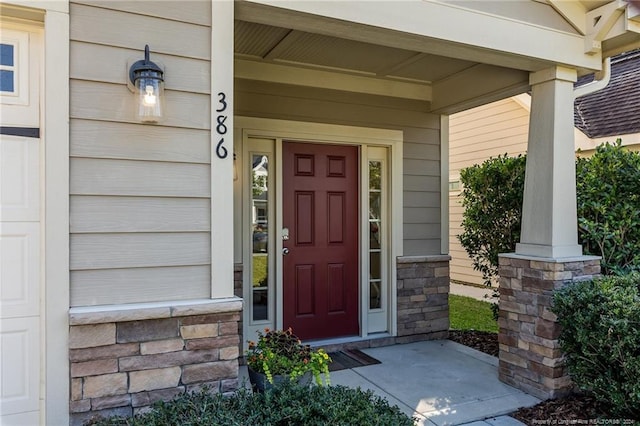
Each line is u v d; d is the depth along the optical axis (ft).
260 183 13.56
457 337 15.99
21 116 6.67
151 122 7.02
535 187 11.28
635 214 11.28
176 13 7.26
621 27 10.52
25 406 6.68
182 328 7.05
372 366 12.72
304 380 8.45
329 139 14.10
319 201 14.32
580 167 12.80
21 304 6.68
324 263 14.39
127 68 6.94
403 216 15.35
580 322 9.23
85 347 6.52
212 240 7.41
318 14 8.18
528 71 11.64
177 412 6.35
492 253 15.01
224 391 7.27
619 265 11.57
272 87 13.35
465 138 28.68
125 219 6.91
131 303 6.92
